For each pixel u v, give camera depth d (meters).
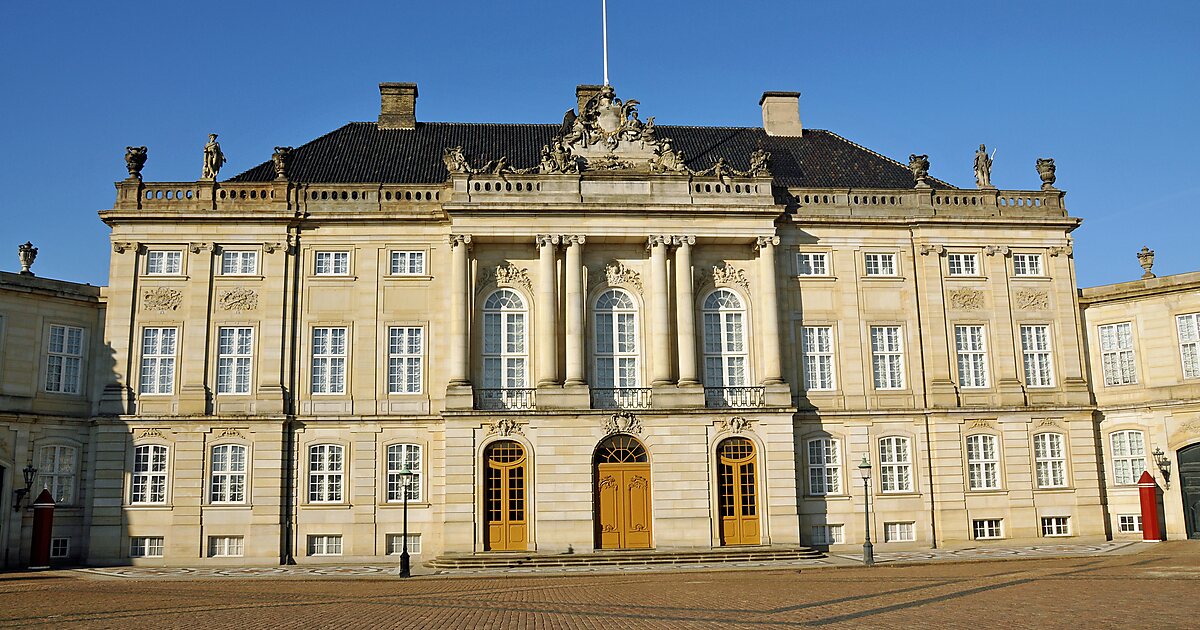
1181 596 24.97
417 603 27.30
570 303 46.06
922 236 49.91
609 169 47.72
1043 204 51.09
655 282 46.75
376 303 46.88
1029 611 22.72
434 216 47.34
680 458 44.72
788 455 45.31
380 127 55.25
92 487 44.06
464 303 45.62
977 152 52.75
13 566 42.12
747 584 31.67
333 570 40.56
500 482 44.16
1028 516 47.72
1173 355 48.19
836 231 49.62
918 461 47.84
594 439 44.47
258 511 44.34
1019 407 48.53
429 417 45.81
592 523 43.78
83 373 45.84
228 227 46.81
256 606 26.66
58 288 45.34
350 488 45.25
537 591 30.84
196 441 44.72
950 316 49.34
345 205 47.44
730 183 47.97
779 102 58.62
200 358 45.59
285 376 45.81
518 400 45.97
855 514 47.12
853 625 21.00
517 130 56.00
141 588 32.50
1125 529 48.34
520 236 46.38
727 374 47.75
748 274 48.44
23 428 43.41
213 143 47.97
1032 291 50.06
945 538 47.06
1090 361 50.50
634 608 25.27
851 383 48.28
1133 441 48.88
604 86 49.47
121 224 46.34
